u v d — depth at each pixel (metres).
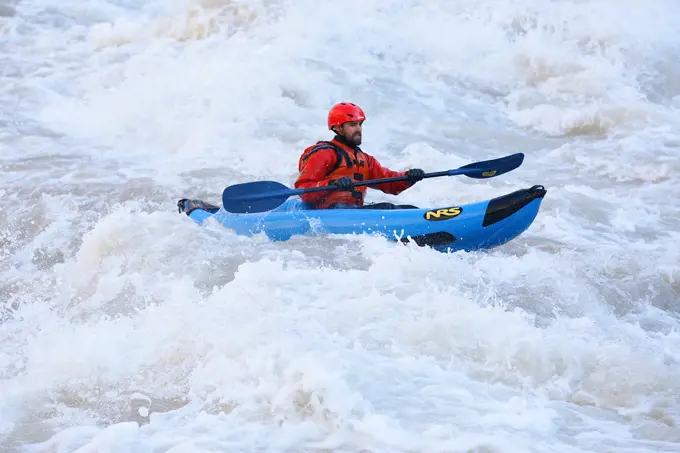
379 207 25.25
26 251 24.78
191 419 14.97
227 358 16.14
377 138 36.59
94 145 34.25
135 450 14.01
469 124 38.47
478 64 43.81
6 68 42.22
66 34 46.91
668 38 45.84
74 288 21.83
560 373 16.17
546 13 46.69
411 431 14.13
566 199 29.81
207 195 29.27
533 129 39.09
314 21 45.19
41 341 18.33
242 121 36.47
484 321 17.22
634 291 21.92
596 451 13.74
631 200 30.23
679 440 14.13
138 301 20.48
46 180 29.66
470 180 32.47
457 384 15.70
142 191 29.11
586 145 36.66
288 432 14.34
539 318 19.42
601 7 47.59
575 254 24.02
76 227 26.09
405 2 47.72
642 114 38.66
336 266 21.92
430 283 19.69
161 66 41.72
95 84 40.66
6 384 16.45
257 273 19.78
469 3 47.38
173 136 35.31
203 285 20.94
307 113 38.00
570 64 43.25
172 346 17.05
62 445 14.49
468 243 23.55
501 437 13.89
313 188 24.22
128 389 16.19
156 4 51.31
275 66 40.69
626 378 15.88
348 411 14.48
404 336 17.12
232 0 46.62
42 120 36.94
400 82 41.78
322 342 16.55
